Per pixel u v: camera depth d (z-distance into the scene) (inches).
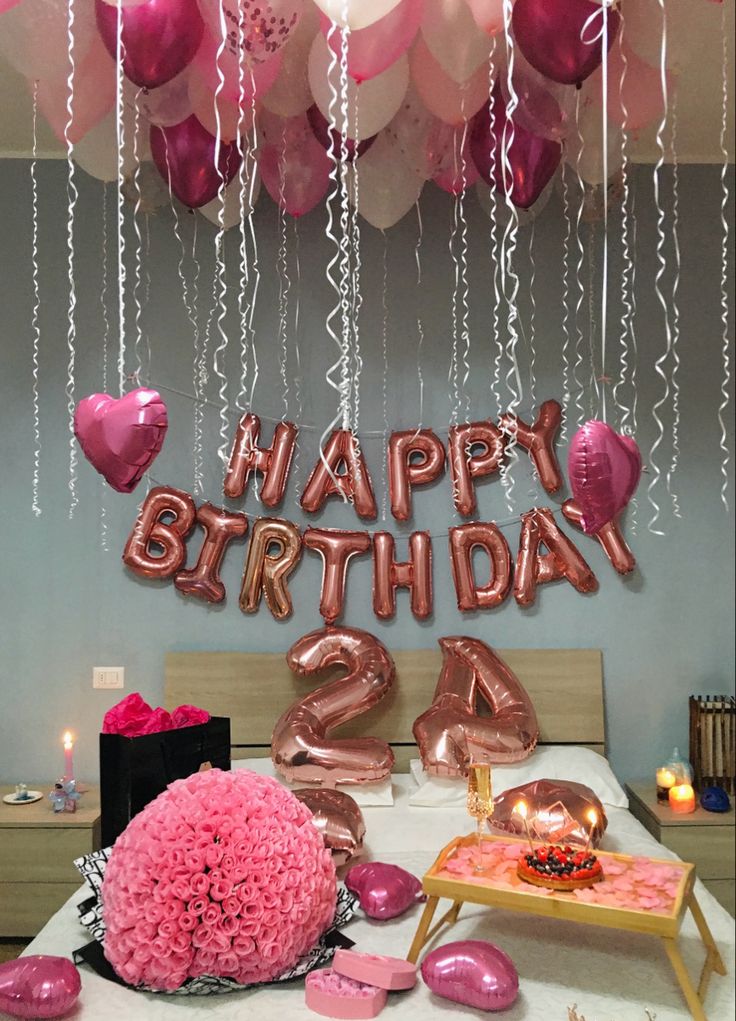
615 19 67.1
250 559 130.0
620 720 131.9
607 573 132.1
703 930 70.7
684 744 131.6
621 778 131.7
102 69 77.0
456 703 120.2
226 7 65.7
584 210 112.5
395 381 133.7
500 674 122.6
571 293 133.7
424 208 133.9
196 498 132.1
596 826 90.8
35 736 130.6
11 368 131.7
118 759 80.0
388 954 71.9
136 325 132.6
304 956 68.8
